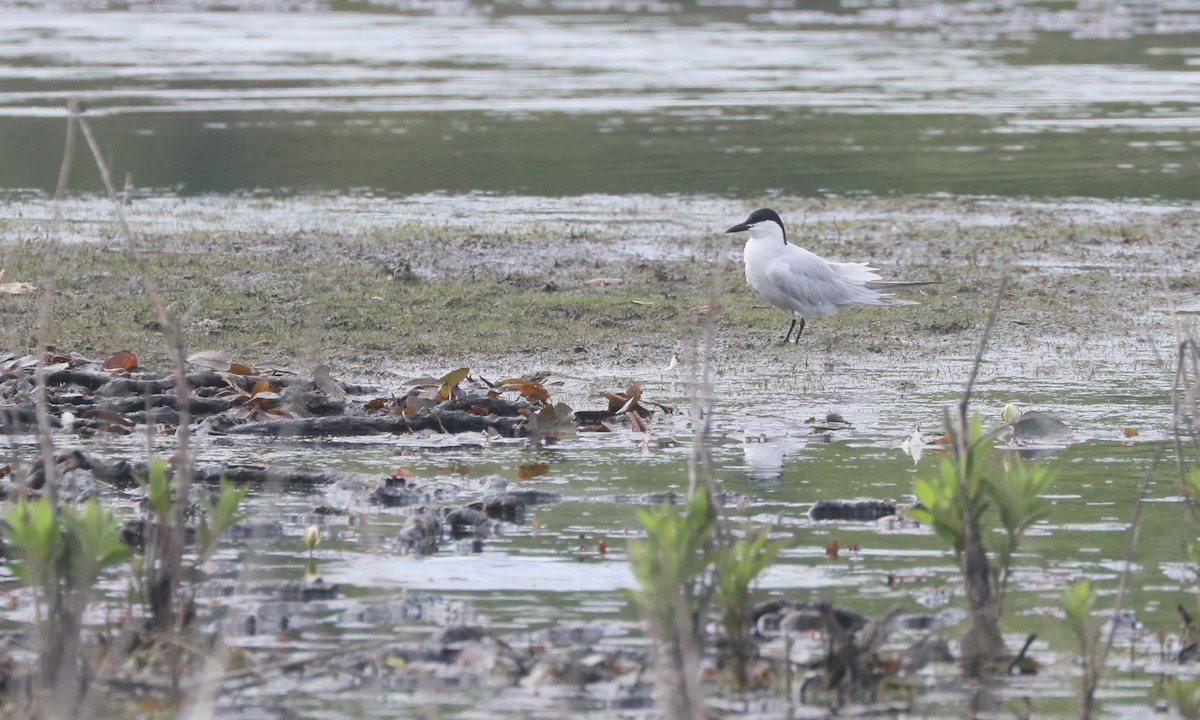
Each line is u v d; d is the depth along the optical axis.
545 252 20.00
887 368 14.58
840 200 24.61
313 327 11.67
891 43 46.47
